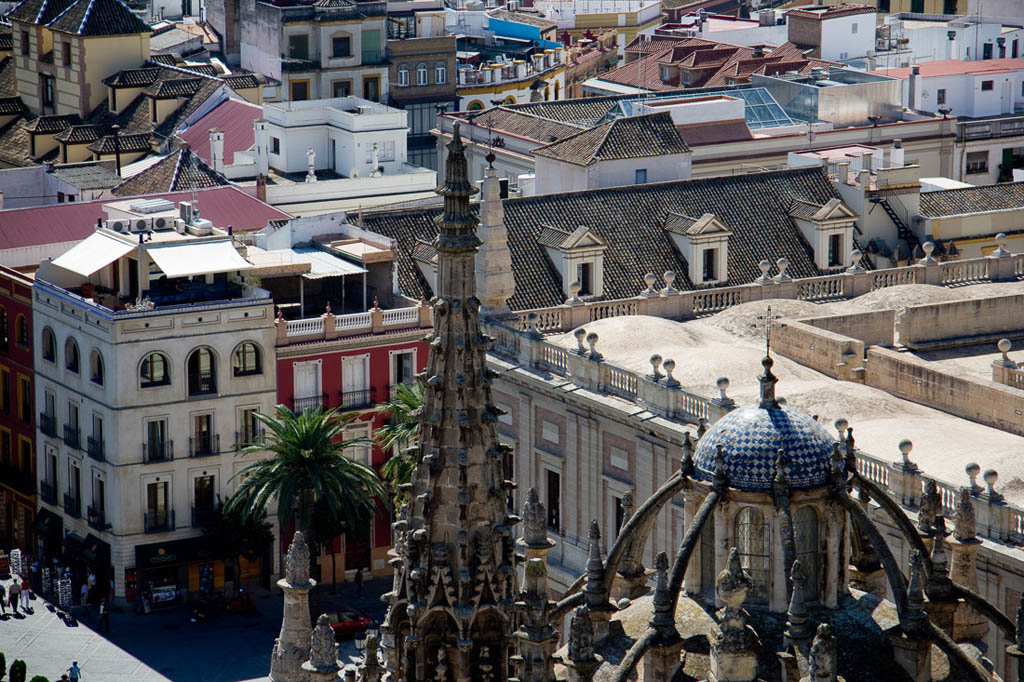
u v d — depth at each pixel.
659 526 116.00
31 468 176.75
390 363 171.50
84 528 168.00
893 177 179.62
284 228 179.75
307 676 61.09
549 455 131.88
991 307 138.50
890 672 56.97
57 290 168.38
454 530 56.88
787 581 57.88
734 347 132.38
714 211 169.50
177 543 164.38
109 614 162.62
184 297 168.00
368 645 59.47
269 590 166.88
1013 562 94.44
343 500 157.50
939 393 120.62
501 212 139.12
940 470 105.25
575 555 130.38
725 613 53.66
